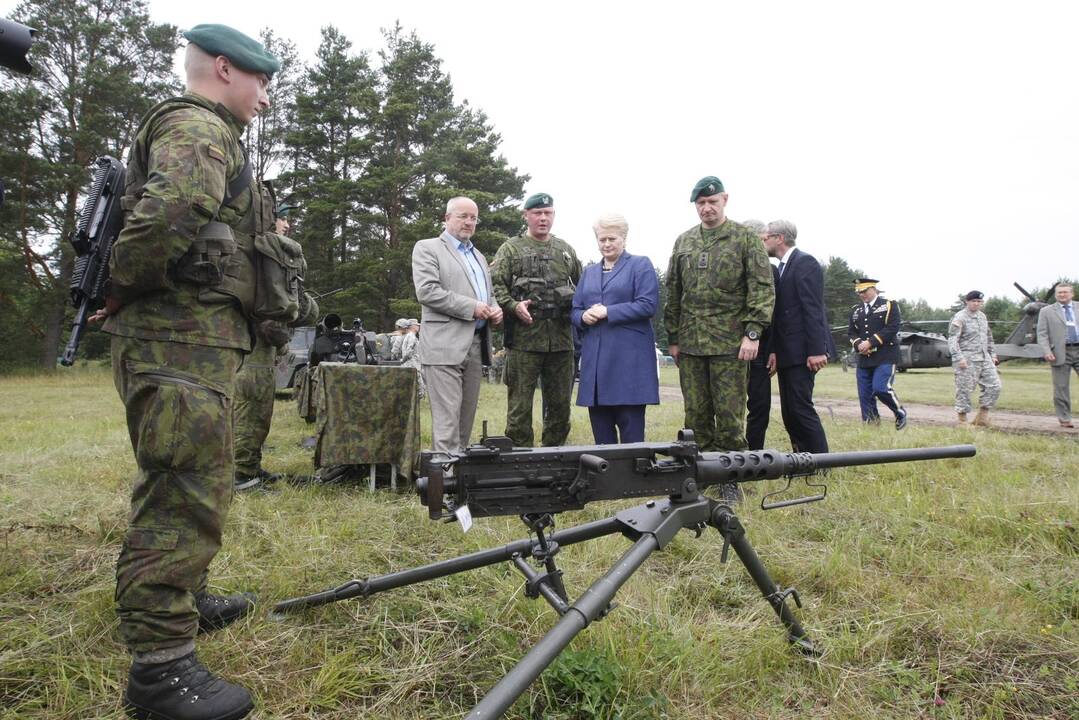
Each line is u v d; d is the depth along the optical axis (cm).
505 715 193
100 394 1509
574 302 492
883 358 798
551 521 194
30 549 309
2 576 275
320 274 3272
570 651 215
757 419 549
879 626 252
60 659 209
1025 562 321
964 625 253
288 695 201
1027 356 1434
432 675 214
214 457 190
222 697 186
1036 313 1424
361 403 457
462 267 479
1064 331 852
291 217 3067
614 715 191
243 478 460
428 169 3194
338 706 198
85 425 820
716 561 317
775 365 544
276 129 3381
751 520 381
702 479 211
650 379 469
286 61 3422
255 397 459
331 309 3144
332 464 452
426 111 3359
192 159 180
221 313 197
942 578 296
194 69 209
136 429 191
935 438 680
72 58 2695
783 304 519
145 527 184
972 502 402
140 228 172
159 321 187
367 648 232
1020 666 229
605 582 162
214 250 188
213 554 193
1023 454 586
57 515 369
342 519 379
